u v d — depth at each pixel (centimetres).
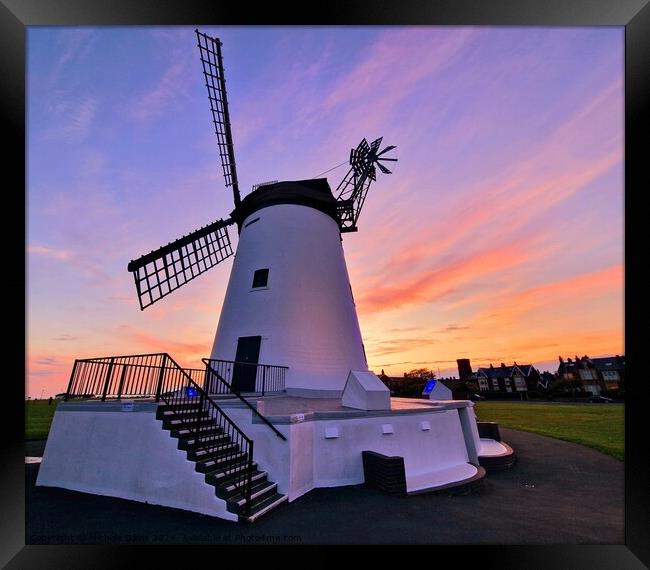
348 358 1468
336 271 1658
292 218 1644
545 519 673
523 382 6194
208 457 696
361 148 2080
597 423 2286
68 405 838
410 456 914
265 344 1366
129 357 835
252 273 1538
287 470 714
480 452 1217
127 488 718
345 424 851
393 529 593
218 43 1911
